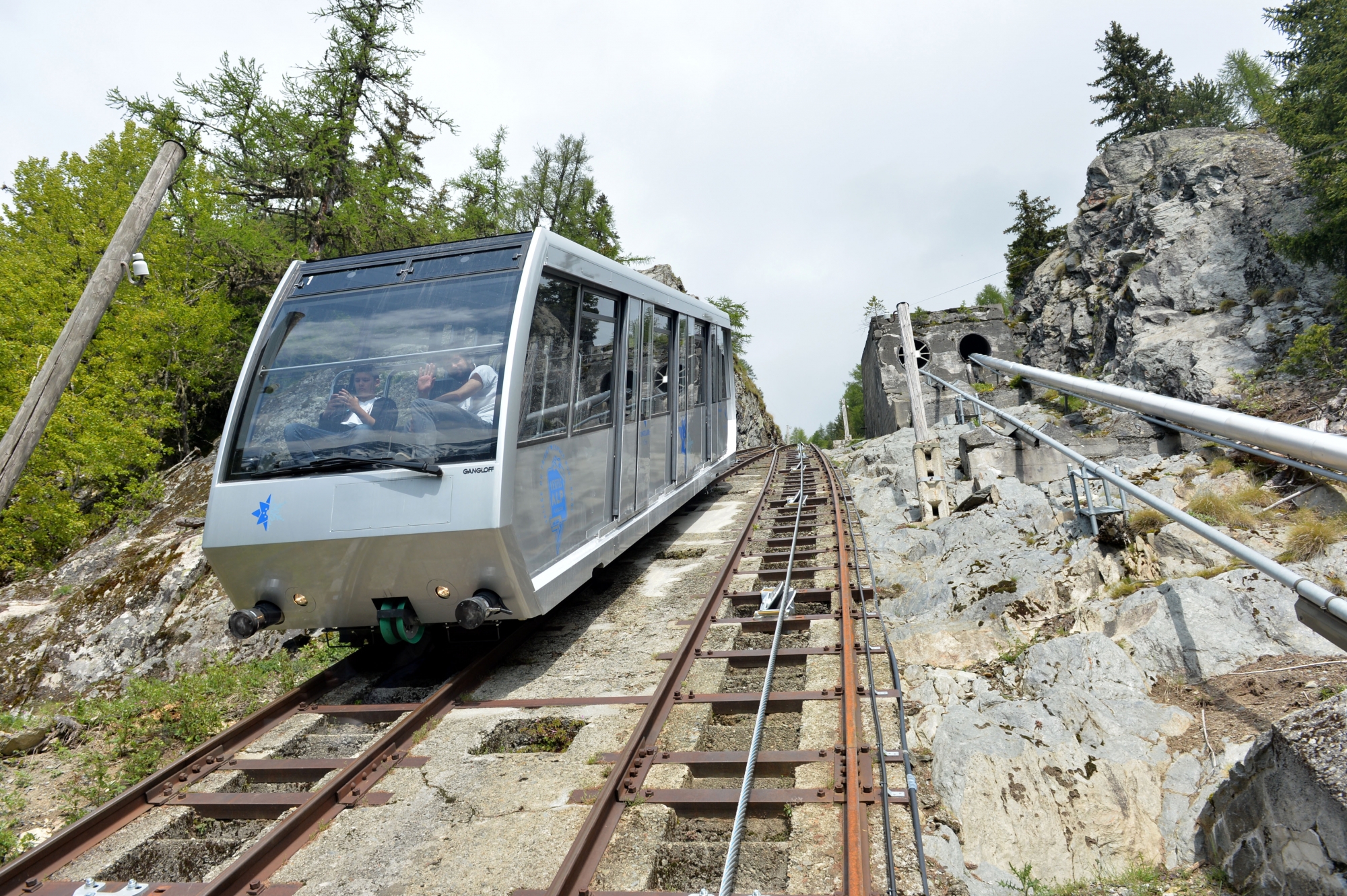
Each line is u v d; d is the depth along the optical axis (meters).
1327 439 4.34
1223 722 5.32
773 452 27.38
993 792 4.77
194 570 13.78
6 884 3.96
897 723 5.26
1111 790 4.83
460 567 5.67
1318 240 16.94
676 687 5.84
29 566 19.55
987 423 18.31
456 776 4.80
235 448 6.12
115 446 19.61
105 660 12.76
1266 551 8.05
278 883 3.80
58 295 22.44
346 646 8.16
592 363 7.67
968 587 8.14
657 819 4.02
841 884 3.34
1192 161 24.19
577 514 7.05
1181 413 6.09
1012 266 56.41
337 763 5.05
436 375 6.00
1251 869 3.99
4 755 6.61
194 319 23.38
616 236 46.75
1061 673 6.09
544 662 6.80
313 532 5.71
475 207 36.12
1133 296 22.58
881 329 39.53
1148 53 57.66
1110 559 8.03
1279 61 18.11
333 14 25.98
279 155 25.86
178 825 4.65
